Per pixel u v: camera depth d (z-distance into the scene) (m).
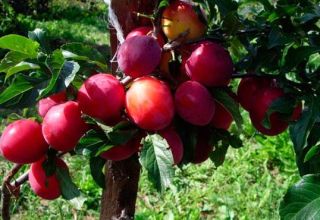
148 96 0.48
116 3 0.57
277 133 0.57
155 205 1.82
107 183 0.64
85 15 6.04
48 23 5.33
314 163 0.57
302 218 0.52
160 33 0.55
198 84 0.50
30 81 0.49
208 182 1.96
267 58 0.58
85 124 0.51
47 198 0.59
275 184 1.95
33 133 0.54
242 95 0.57
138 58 0.49
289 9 0.56
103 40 4.86
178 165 0.56
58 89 0.47
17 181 0.62
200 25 0.54
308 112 0.52
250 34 0.59
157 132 0.51
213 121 0.56
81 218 1.72
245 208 1.79
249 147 2.17
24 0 5.49
